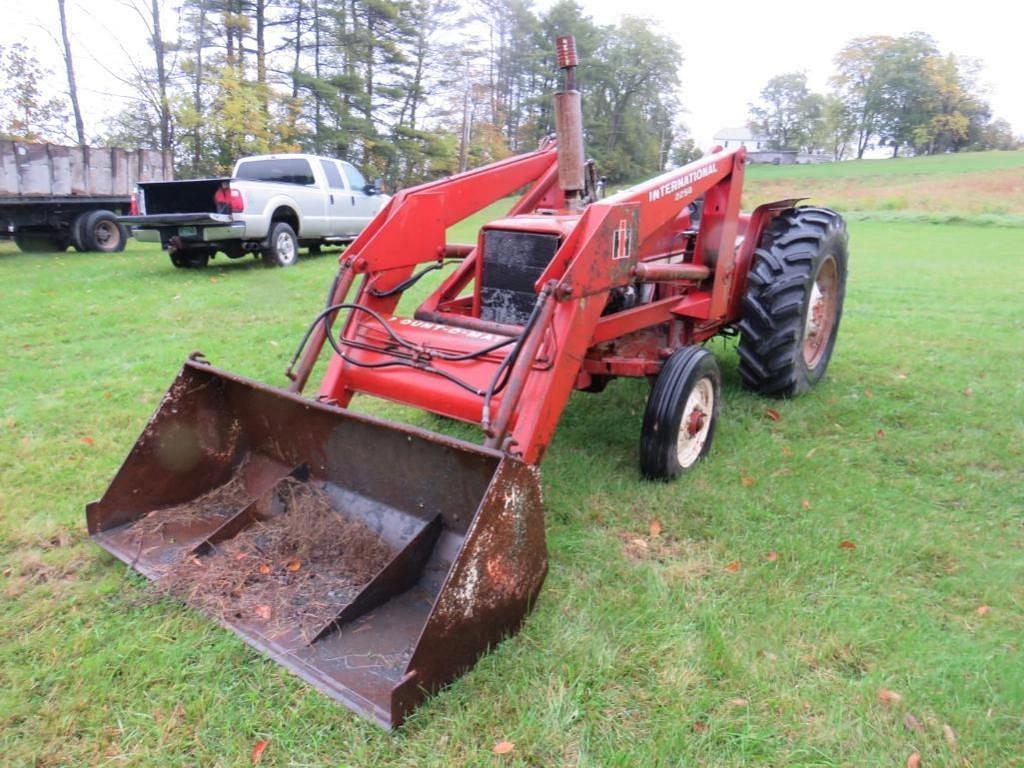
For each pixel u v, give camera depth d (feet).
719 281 15.46
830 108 293.02
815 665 8.93
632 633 9.34
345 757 7.48
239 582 9.78
